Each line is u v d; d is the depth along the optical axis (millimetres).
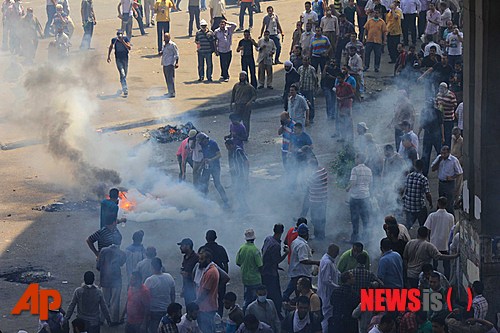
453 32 84188
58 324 40781
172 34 108250
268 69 86688
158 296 42188
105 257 45531
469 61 43125
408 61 80250
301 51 80562
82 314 42031
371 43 89188
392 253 42594
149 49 102500
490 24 41719
